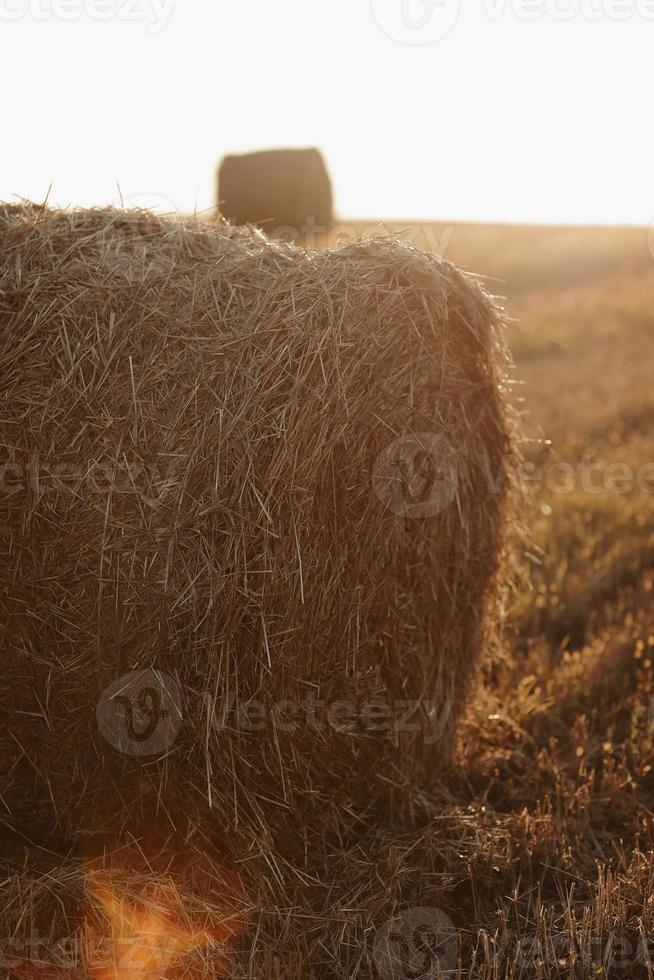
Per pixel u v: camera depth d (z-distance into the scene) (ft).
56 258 8.45
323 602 8.21
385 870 8.54
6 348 7.99
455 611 10.21
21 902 7.68
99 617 7.79
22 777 8.54
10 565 7.86
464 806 10.08
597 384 33.27
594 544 17.07
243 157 57.21
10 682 8.05
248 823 8.28
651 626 13.70
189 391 7.93
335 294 8.42
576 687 12.14
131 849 8.52
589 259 78.02
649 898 8.04
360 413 8.27
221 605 7.82
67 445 7.84
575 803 9.86
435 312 8.95
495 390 10.17
